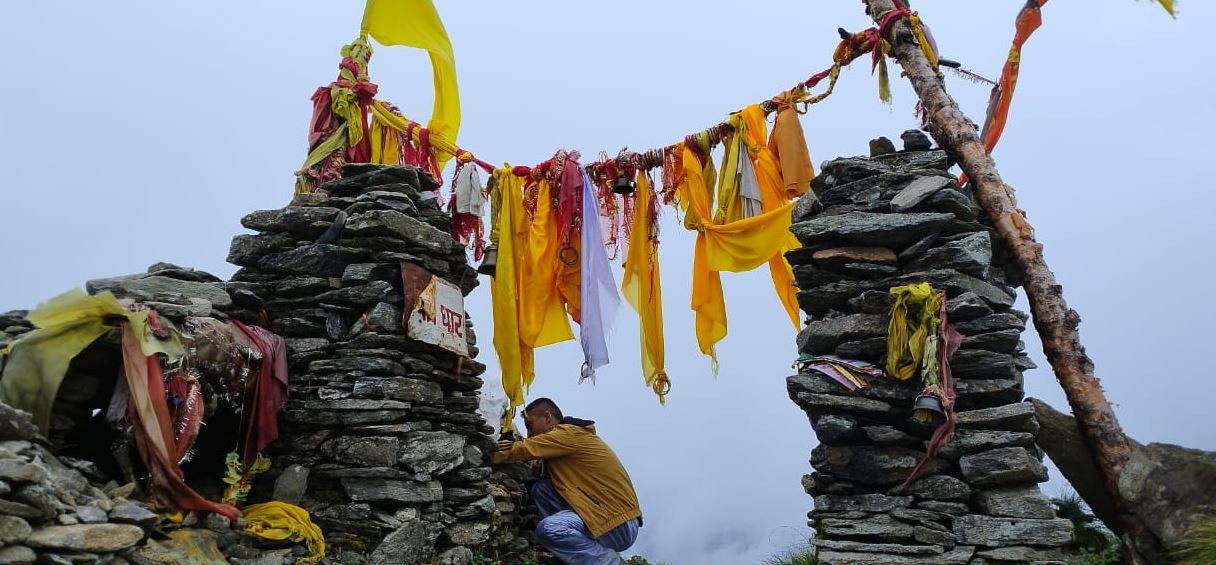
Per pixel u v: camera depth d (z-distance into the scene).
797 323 10.20
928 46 9.91
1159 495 7.70
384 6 11.31
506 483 9.94
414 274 8.95
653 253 10.60
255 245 9.19
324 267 8.92
